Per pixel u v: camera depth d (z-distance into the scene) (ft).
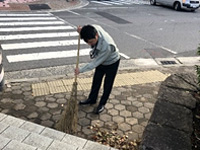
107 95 14.33
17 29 31.09
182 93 12.40
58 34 30.17
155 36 32.89
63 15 42.45
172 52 27.35
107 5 57.52
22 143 9.93
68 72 20.20
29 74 19.34
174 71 21.91
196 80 13.82
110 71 13.61
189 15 51.03
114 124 13.65
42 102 15.24
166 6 62.03
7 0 51.62
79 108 14.85
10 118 12.05
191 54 27.17
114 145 11.98
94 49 12.68
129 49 26.99
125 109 15.14
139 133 13.05
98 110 14.38
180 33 35.47
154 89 17.95
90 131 12.92
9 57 22.20
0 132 10.72
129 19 42.24
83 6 53.72
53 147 10.02
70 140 10.84
